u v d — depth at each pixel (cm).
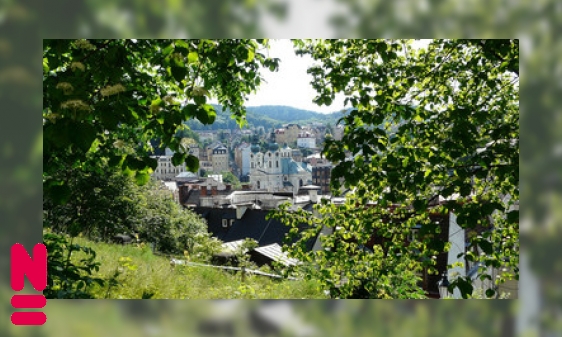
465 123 450
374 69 558
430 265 644
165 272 793
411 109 514
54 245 387
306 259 706
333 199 705
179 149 278
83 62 275
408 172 472
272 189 11738
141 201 1888
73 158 363
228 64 438
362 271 735
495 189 583
